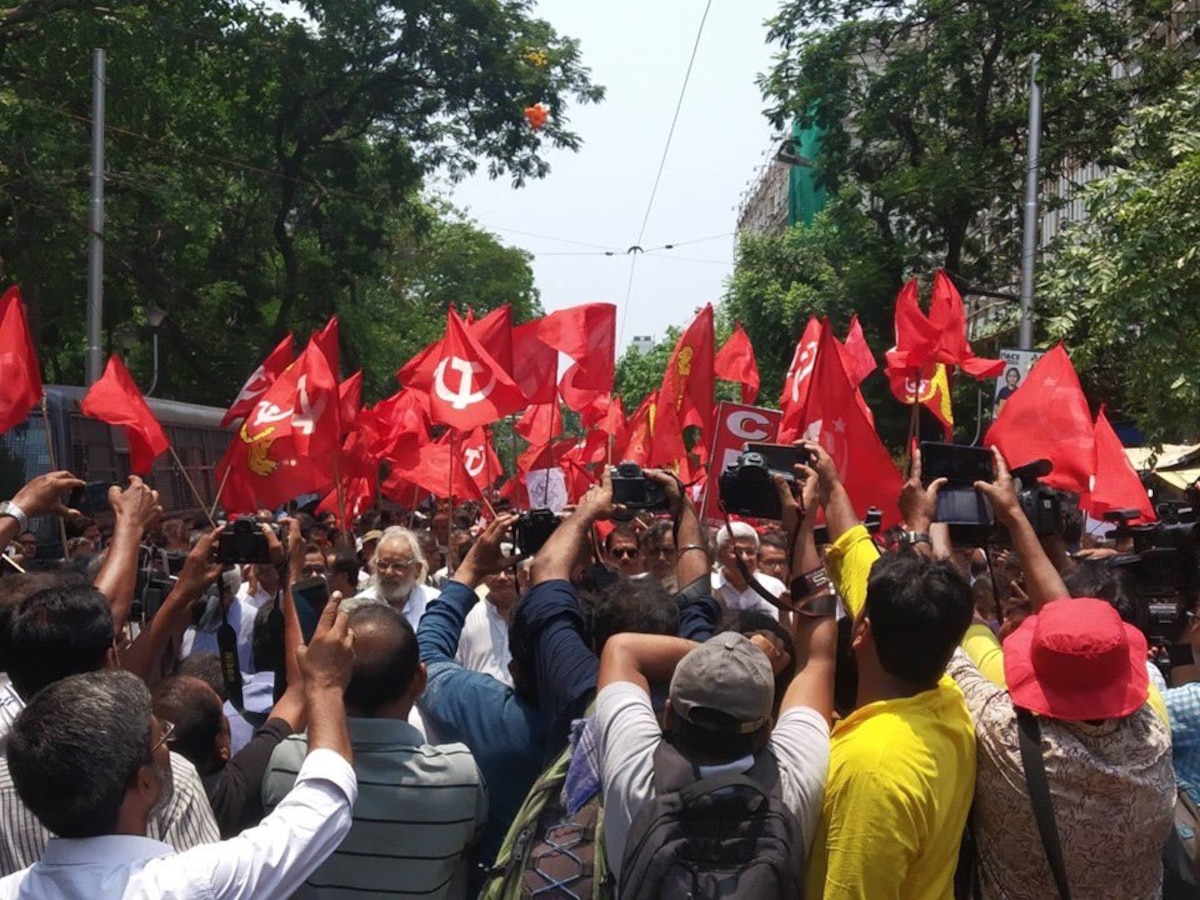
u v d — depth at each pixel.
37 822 3.04
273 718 3.64
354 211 26.19
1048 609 3.07
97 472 16.58
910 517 3.52
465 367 8.17
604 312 9.08
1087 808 2.92
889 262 22.19
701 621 3.73
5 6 20.41
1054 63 19.84
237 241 27.12
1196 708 3.60
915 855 2.80
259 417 8.15
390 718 3.40
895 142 23.64
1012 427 6.26
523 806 3.25
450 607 4.00
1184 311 12.94
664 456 9.02
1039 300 18.00
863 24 21.72
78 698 2.59
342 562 7.55
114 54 20.67
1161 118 14.34
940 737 2.89
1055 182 22.95
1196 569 4.70
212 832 3.15
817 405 6.73
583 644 3.48
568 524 3.77
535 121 23.58
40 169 20.23
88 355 19.39
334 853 3.30
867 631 3.02
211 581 3.86
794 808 2.78
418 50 24.62
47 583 3.60
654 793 2.78
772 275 25.20
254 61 23.17
